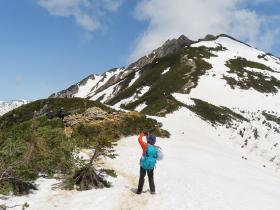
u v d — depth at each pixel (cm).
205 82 10031
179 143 3525
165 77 10712
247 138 5753
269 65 13250
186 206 1333
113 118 3394
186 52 13075
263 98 9600
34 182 1451
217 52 13438
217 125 6259
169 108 6525
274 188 2092
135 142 3036
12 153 1361
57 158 1559
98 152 1606
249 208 1393
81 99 4978
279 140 5984
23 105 5275
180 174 1906
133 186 1603
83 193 1416
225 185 1786
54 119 2781
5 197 1258
